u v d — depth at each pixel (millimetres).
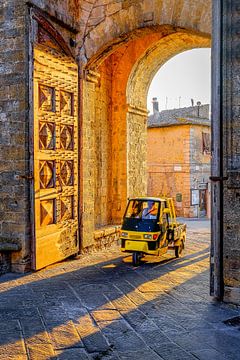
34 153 8172
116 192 12539
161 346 5039
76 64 9672
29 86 8164
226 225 6582
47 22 8719
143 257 10172
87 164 10133
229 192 6543
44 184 8555
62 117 9109
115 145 12531
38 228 8344
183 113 28922
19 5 8234
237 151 6484
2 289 7238
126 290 7297
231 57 6535
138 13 9078
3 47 8391
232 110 6523
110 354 4805
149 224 9055
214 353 4867
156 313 6168
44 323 5695
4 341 5098
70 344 5051
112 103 12508
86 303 6562
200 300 6789
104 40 9555
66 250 9344
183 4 8555
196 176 26453
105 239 11234
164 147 26922
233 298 6508
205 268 9070
